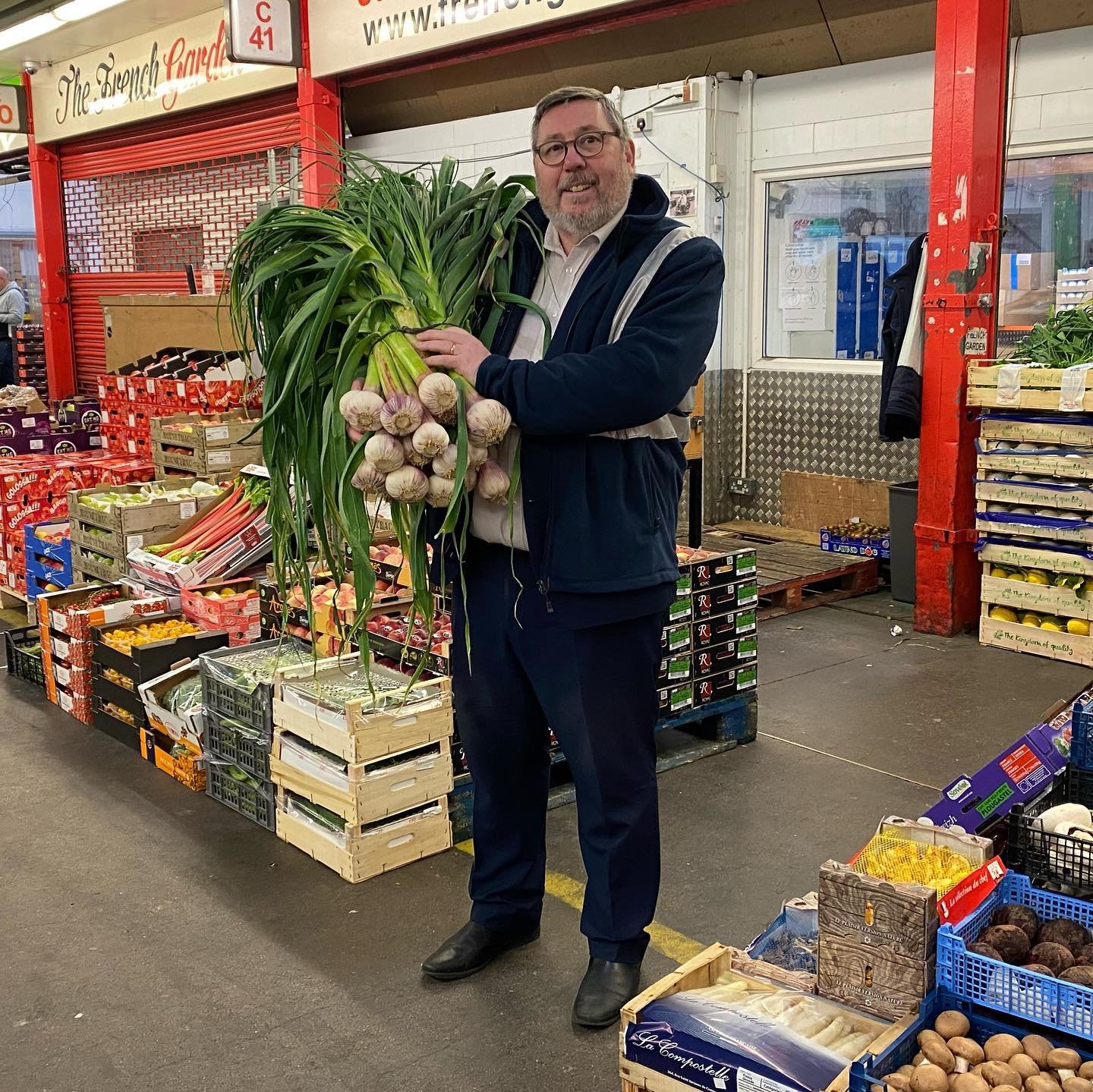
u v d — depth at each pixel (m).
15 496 7.14
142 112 11.12
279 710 3.87
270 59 8.81
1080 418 5.60
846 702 5.29
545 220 2.86
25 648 5.90
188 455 6.82
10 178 15.97
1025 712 5.11
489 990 3.05
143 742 4.74
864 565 7.25
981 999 2.21
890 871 2.54
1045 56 6.64
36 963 3.23
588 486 2.66
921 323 6.34
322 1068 2.74
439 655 3.99
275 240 2.85
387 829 3.71
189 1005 3.01
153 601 5.32
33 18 9.92
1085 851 2.54
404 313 2.62
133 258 12.16
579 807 2.91
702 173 7.96
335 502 2.71
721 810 4.15
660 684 4.44
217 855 3.88
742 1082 2.12
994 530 6.02
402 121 10.45
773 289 8.30
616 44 8.51
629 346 2.51
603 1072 2.70
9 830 4.09
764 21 7.66
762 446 8.46
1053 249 6.86
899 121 7.34
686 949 3.22
